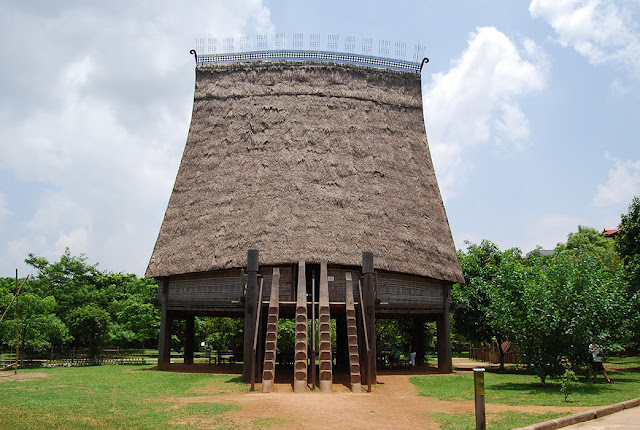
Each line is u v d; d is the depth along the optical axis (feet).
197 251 64.28
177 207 69.51
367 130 74.28
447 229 74.28
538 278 53.83
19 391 44.91
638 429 28.91
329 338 49.75
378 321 126.52
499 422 31.17
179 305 66.28
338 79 77.56
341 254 61.57
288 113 73.20
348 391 47.42
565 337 49.93
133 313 116.26
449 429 29.73
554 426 30.04
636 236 87.51
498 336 81.30
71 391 45.29
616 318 52.54
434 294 70.38
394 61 82.38
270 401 39.27
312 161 69.05
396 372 68.39
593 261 51.70
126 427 29.76
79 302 124.57
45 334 85.56
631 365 84.64
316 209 64.85
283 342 104.22
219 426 30.37
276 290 53.57
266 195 65.82
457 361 116.26
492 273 83.97
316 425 30.91
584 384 52.19
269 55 78.95
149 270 66.44
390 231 66.64
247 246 61.98
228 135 72.64
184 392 45.39
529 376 64.54
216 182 68.90
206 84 78.38
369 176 70.08
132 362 88.43
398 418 33.76
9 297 80.79
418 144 78.33
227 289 63.05
